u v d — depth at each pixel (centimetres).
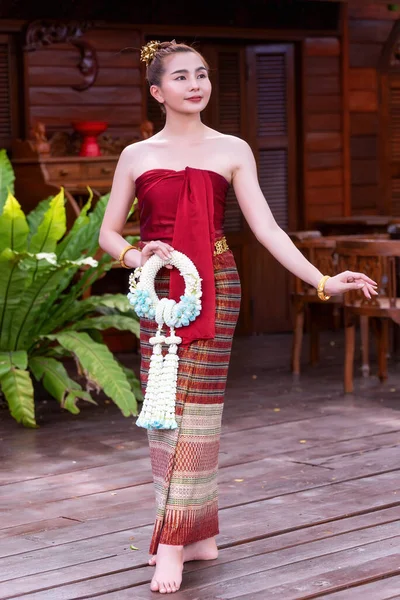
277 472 484
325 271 742
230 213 949
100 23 837
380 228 943
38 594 336
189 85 338
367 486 457
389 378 732
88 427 595
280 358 830
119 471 495
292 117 966
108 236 353
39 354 656
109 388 579
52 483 475
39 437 570
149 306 338
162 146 344
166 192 336
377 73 1011
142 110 885
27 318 622
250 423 593
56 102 845
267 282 971
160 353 336
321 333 970
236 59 939
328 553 368
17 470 499
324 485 460
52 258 566
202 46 920
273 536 390
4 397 654
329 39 972
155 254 336
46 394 680
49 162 797
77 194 821
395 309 660
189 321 334
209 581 343
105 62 864
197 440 338
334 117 983
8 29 815
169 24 887
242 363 809
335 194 988
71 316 657
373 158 1015
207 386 338
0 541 391
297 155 971
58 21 822
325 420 598
